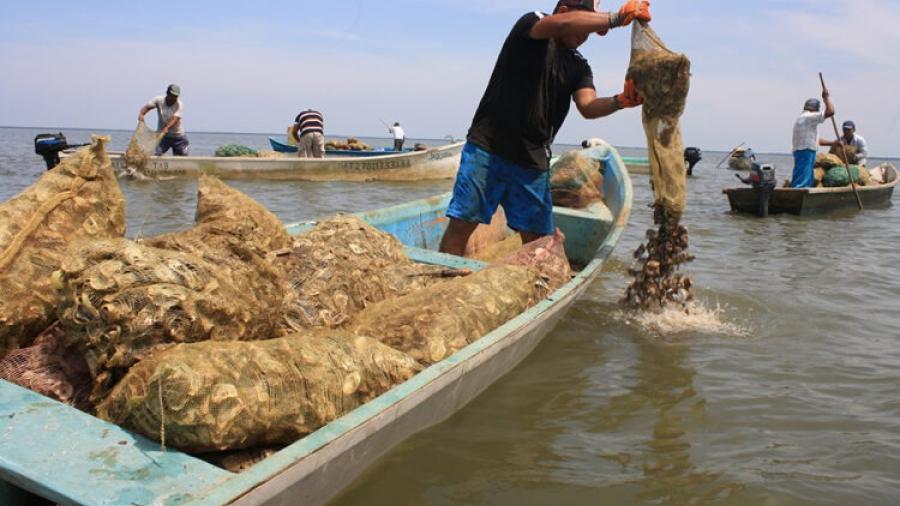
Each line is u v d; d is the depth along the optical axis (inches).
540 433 139.6
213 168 582.9
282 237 148.7
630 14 194.4
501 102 215.8
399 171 658.2
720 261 332.8
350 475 104.3
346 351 106.7
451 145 685.9
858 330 221.9
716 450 136.3
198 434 85.0
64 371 102.9
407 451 122.3
